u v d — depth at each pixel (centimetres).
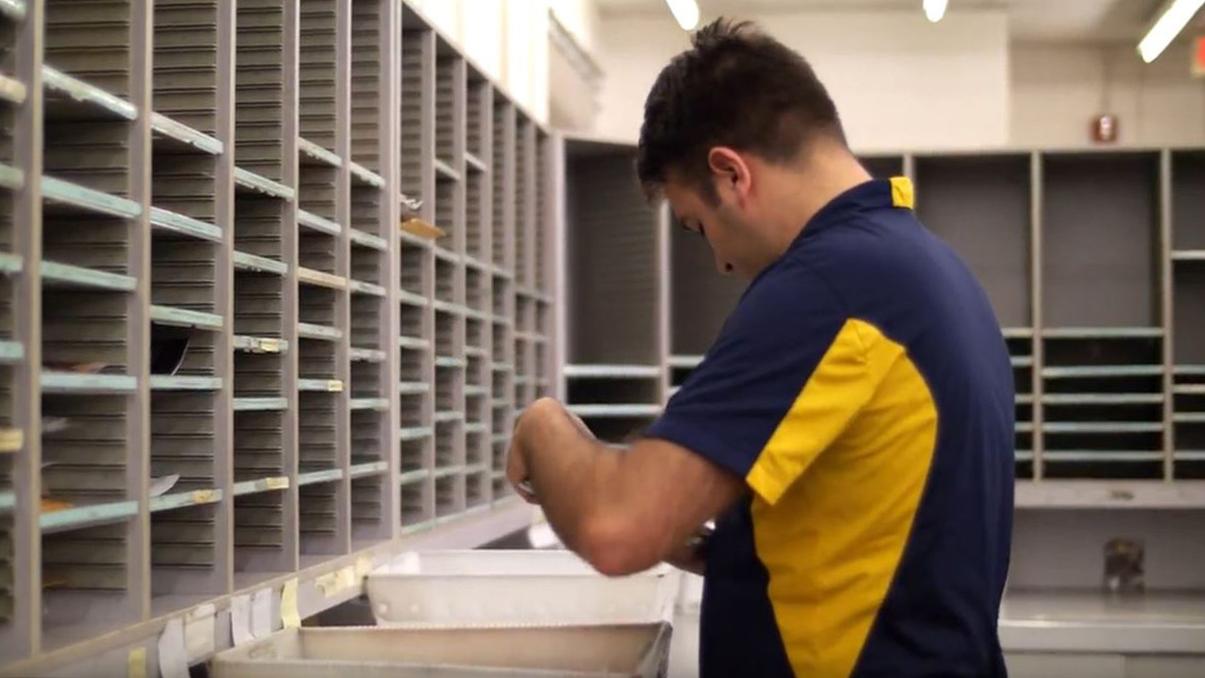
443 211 259
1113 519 412
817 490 129
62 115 132
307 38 195
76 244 134
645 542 120
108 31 135
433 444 236
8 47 114
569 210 374
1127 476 381
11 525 115
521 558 225
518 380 307
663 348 357
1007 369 140
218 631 151
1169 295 366
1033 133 563
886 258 127
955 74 489
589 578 200
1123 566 411
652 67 511
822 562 129
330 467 192
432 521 234
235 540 173
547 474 130
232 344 155
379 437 213
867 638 128
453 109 261
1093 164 398
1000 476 134
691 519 122
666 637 162
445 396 255
